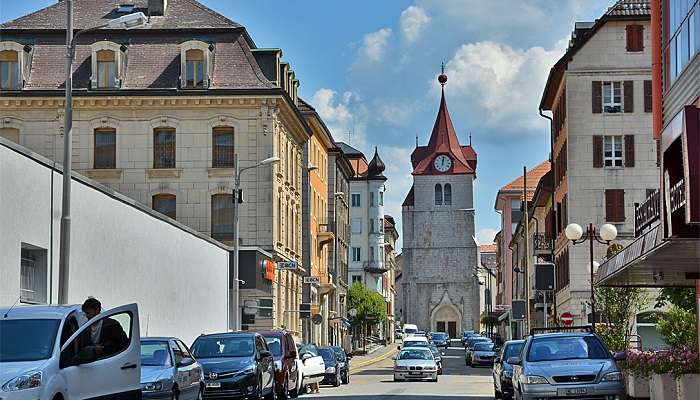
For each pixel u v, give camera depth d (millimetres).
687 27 26031
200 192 58844
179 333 43875
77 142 58375
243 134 58906
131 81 58875
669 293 37750
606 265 32188
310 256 76062
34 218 28781
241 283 54938
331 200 89875
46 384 15078
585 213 63562
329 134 83312
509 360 26625
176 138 58875
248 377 28891
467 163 178750
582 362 24875
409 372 53688
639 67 63594
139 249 38469
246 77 59094
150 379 21875
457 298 175750
